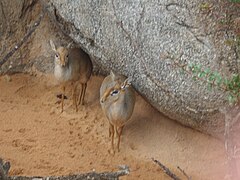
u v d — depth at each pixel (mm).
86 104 11477
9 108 11367
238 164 9023
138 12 9922
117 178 7898
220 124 9836
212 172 9922
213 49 9445
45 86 11977
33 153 10242
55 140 10609
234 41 9398
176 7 9602
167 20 9664
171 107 10062
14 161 9977
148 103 10797
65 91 11781
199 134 10398
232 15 9430
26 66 12234
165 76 9828
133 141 10562
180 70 9656
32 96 11742
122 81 10195
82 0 10562
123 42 10219
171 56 9680
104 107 10344
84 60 11273
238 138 9516
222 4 9445
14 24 12125
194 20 9516
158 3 9727
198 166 10055
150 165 10078
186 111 9938
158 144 10453
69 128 10930
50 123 11047
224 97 9461
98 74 11938
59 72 11141
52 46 11273
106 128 10914
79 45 11258
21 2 12062
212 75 9422
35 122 11039
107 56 10609
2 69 12125
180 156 10242
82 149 10422
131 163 10141
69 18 10883
